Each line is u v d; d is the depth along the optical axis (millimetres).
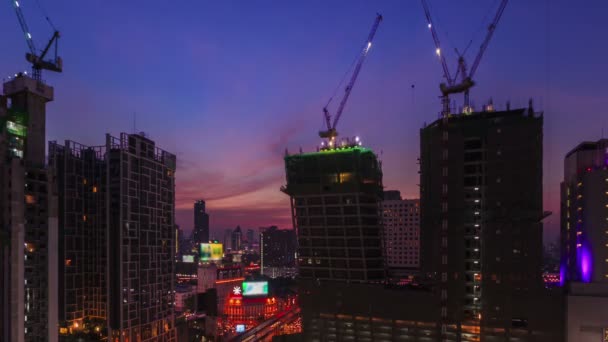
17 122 151125
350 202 194875
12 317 136000
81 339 178375
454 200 149125
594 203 163875
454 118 155000
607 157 173625
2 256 137875
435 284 152000
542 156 143375
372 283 186750
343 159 196625
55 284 152000
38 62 175500
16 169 141500
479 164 147125
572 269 187500
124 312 182375
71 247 194250
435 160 155250
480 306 143875
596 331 129500
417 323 153625
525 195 141250
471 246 146750
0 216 139250
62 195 193125
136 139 198375
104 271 198000
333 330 170375
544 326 135250
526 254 139625
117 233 184875
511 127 144000
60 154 196000
